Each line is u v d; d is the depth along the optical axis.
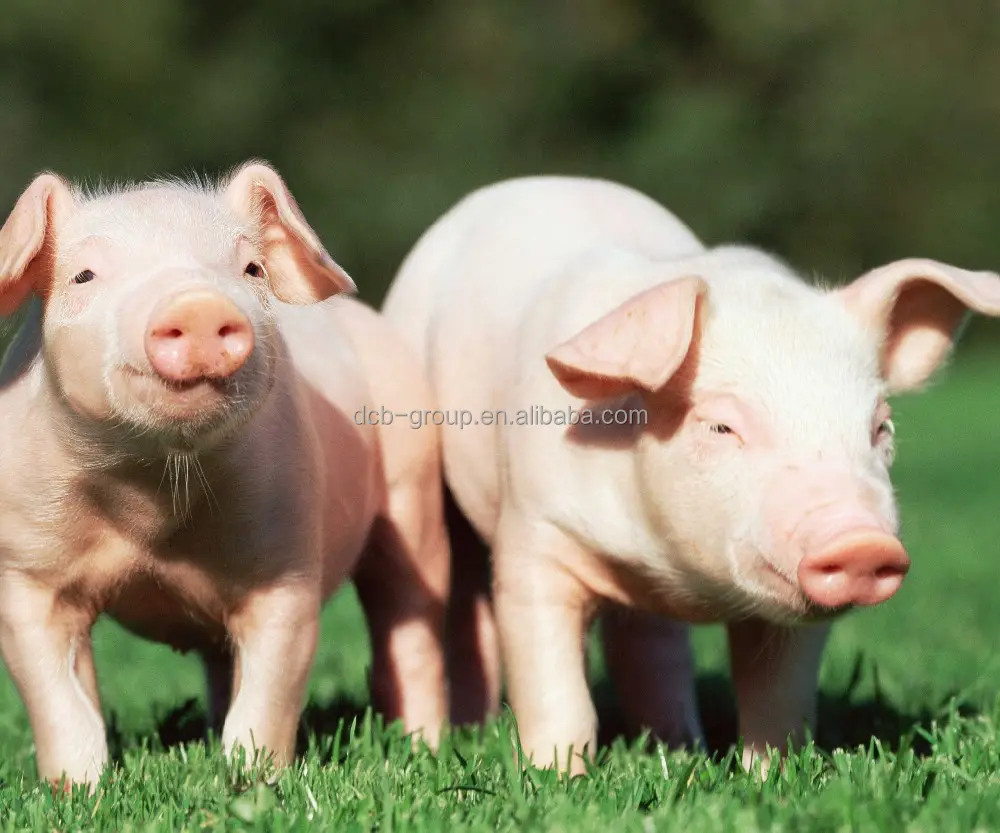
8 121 66.69
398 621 16.28
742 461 12.12
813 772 11.93
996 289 12.70
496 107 69.12
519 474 14.13
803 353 12.36
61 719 12.74
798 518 11.47
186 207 12.23
